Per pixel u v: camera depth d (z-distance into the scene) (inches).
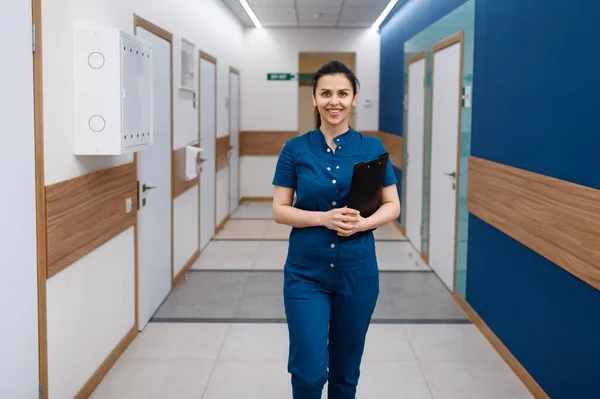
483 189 159.9
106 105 111.4
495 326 150.6
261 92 407.5
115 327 140.1
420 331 162.2
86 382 121.1
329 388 96.8
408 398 122.3
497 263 149.0
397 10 322.7
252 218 350.6
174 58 199.9
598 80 95.0
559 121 110.5
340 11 329.7
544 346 118.0
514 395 123.7
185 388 126.5
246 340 155.2
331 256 85.5
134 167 152.6
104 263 131.4
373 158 87.6
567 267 106.0
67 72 108.7
